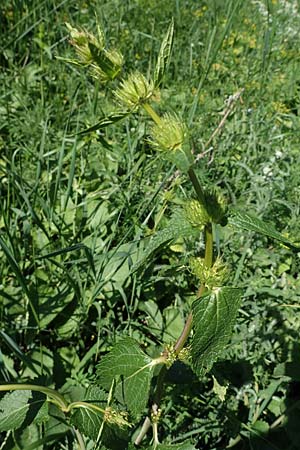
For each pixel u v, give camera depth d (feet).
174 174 8.69
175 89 12.51
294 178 9.64
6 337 6.13
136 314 8.07
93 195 9.09
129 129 10.41
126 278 7.62
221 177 9.75
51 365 7.12
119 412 4.61
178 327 7.63
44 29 14.05
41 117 10.80
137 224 8.08
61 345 7.66
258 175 9.55
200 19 16.47
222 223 4.21
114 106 11.21
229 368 6.97
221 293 4.12
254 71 13.82
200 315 4.09
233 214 4.23
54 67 12.63
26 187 9.00
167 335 7.57
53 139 10.58
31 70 12.49
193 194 8.68
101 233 8.56
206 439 6.66
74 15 14.89
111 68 3.71
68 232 8.66
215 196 4.23
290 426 6.43
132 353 4.81
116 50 3.76
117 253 7.39
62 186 9.48
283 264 8.45
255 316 7.32
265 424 6.45
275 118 11.75
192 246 8.24
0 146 10.12
